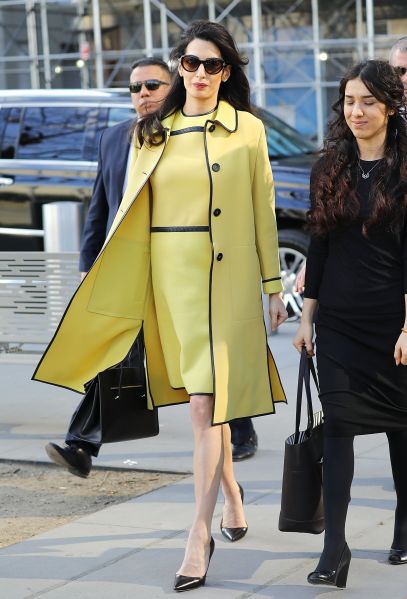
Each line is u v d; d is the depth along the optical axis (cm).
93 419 1095
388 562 915
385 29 4550
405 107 874
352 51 4609
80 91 2319
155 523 1040
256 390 920
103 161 1180
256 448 1271
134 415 1002
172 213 909
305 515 877
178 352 930
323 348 879
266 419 1459
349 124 859
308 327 904
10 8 5128
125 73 4959
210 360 890
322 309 884
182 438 1386
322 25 4662
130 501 1115
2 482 1233
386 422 879
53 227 2164
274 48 4706
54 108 2297
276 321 952
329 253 882
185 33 920
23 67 5119
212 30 912
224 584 877
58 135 2281
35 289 1434
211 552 895
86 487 1205
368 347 866
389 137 866
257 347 922
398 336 861
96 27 4988
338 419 862
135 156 939
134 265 938
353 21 4616
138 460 1281
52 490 1198
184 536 999
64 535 1013
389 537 977
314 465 877
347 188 855
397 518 920
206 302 900
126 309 947
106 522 1048
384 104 849
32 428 1459
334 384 866
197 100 919
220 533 1000
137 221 932
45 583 893
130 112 2248
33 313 1438
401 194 844
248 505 1083
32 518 1099
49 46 5097
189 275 903
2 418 1520
